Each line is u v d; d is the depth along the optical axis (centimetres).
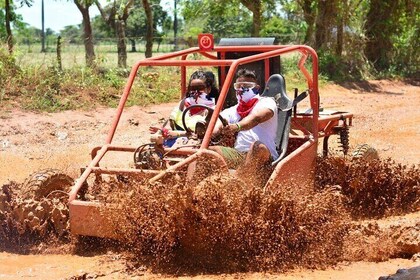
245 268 632
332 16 2742
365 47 3006
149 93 1795
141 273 625
